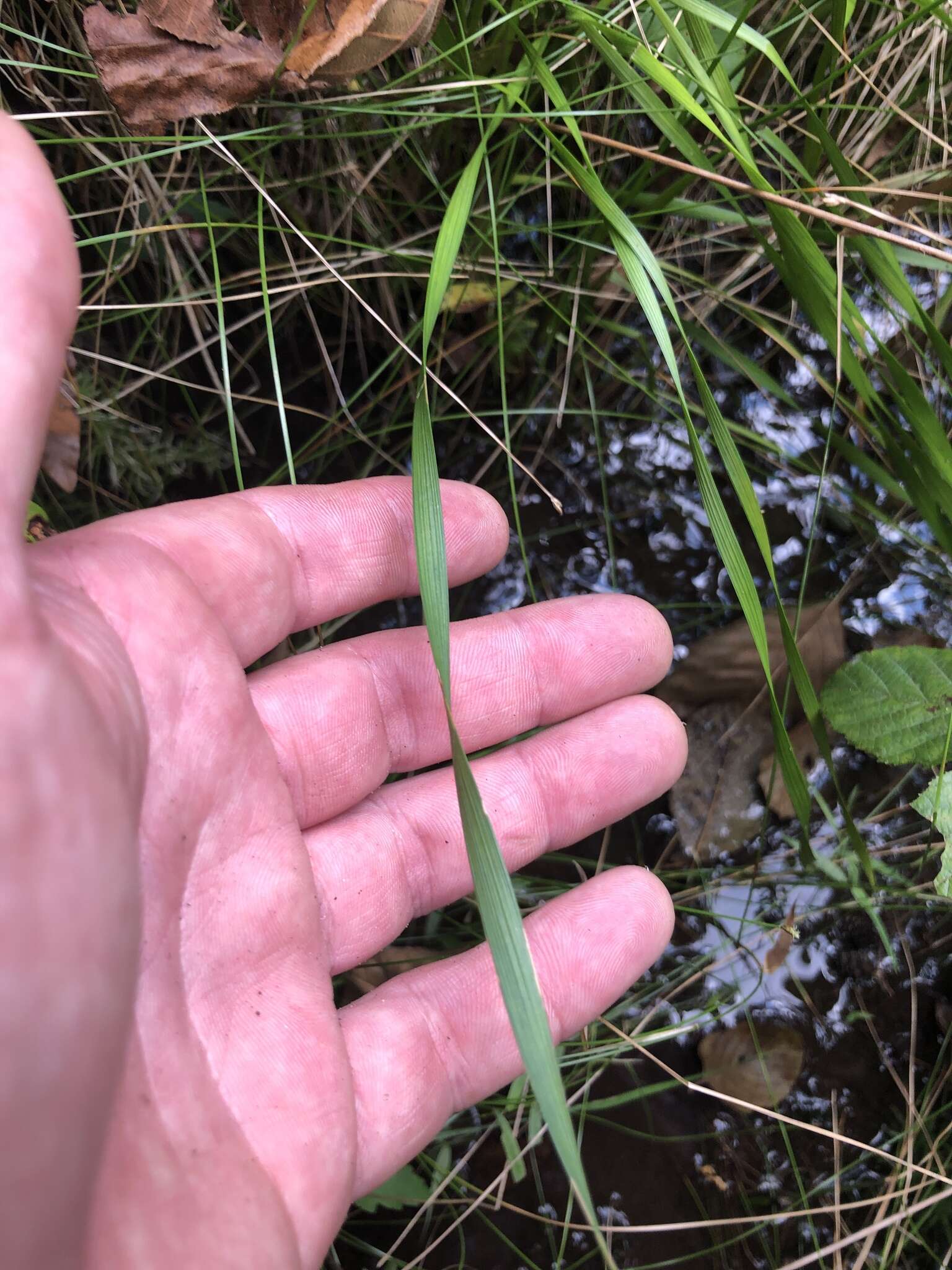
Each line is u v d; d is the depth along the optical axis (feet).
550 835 0.60
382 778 0.58
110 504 0.70
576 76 0.61
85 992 0.37
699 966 0.69
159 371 0.68
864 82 0.66
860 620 0.74
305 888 0.49
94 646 0.42
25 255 0.37
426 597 0.43
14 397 0.36
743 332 0.75
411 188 0.66
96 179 0.63
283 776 0.53
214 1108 0.43
